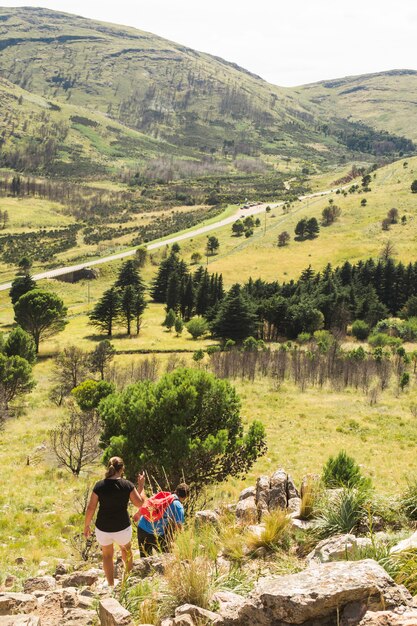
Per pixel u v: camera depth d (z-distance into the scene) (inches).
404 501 312.2
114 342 4215.1
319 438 1761.8
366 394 2534.5
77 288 6560.0
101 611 204.8
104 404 829.2
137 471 754.2
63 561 592.4
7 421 1951.3
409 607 166.9
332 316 4744.1
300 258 7229.3
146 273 7199.8
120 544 283.7
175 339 4397.1
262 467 1391.5
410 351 3720.5
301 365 2947.8
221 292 5516.7
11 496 1105.4
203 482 830.5
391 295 5506.9
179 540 240.2
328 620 171.3
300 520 331.3
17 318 3683.6
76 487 1180.5
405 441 1737.2
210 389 821.2
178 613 194.9
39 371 3164.4
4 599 259.9
